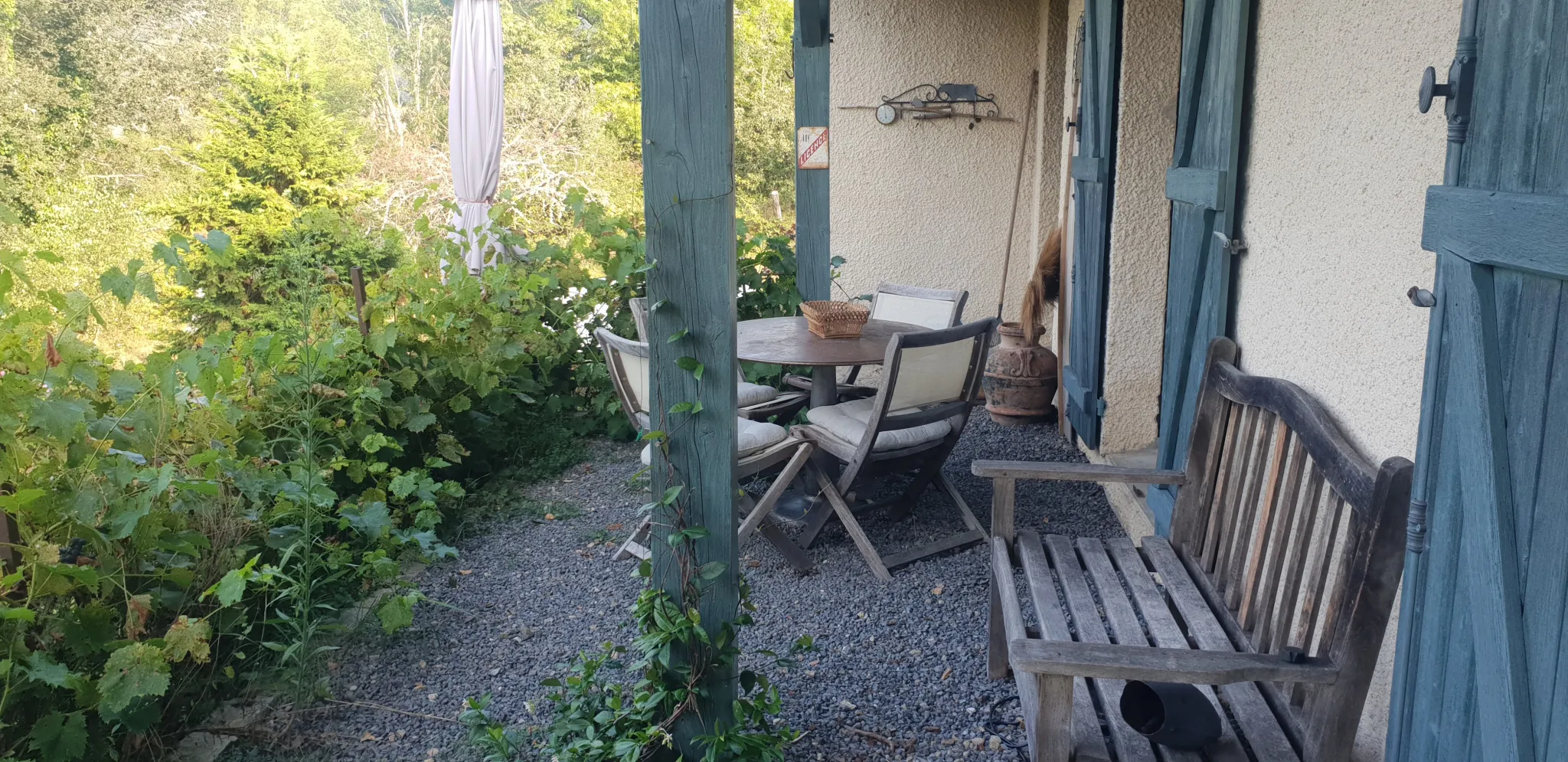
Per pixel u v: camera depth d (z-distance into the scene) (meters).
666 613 2.44
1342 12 2.32
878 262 6.71
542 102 19.52
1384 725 2.15
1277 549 2.28
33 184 16.05
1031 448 5.54
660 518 2.44
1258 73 2.88
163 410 2.92
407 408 4.45
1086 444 5.07
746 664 3.24
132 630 2.59
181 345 4.85
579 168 19.27
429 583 3.91
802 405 5.03
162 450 3.03
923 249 6.71
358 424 4.01
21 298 13.59
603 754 2.46
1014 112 6.52
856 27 6.43
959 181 6.62
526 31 19.98
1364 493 1.91
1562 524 1.29
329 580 3.27
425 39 20.45
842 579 3.89
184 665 2.94
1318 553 2.12
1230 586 2.47
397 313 4.88
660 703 2.51
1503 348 1.45
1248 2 2.90
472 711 2.60
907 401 3.99
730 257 2.27
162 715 2.81
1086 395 4.87
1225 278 3.03
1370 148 2.18
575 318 6.19
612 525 4.48
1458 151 1.61
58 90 17.12
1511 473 1.43
